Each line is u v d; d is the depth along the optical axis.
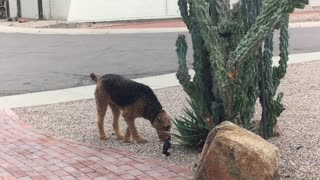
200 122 5.88
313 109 7.34
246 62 5.35
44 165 5.57
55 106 8.09
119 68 11.63
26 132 6.75
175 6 26.28
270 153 4.71
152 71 11.11
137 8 25.42
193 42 5.54
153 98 6.01
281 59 6.05
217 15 5.44
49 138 6.48
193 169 5.40
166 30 21.17
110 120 7.25
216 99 5.48
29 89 9.45
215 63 5.20
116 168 5.45
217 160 4.73
